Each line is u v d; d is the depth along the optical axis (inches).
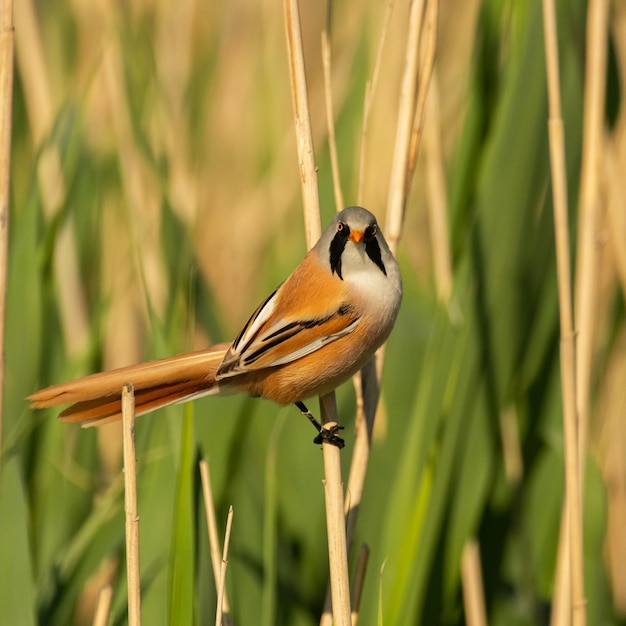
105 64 394.6
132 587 232.5
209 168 495.8
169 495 309.1
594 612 342.0
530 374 360.8
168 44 466.6
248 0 514.9
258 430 393.1
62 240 396.8
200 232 487.2
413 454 323.9
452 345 328.5
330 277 289.7
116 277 414.0
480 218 329.4
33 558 344.2
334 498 262.7
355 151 393.7
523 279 339.3
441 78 482.3
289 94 487.8
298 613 347.6
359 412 294.5
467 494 335.9
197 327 369.1
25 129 414.6
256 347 286.7
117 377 279.4
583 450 327.6
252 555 346.9
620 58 389.1
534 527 371.6
